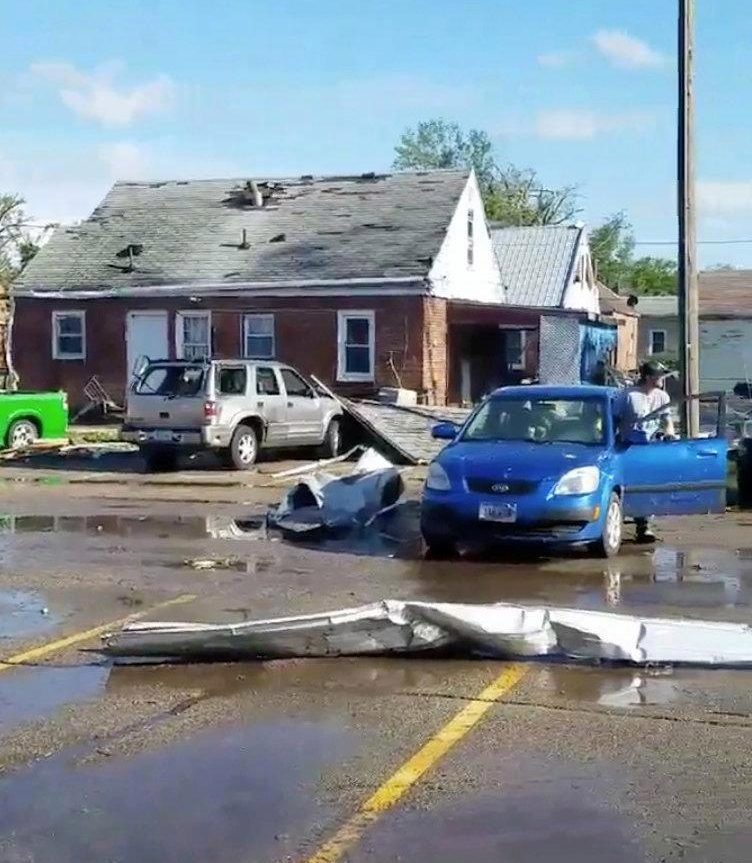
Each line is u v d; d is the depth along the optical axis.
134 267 32.75
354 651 7.79
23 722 6.49
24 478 19.70
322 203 34.31
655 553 12.30
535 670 7.53
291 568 11.31
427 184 34.31
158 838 4.96
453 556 12.05
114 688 7.14
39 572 11.08
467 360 32.72
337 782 5.57
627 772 5.70
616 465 12.16
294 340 30.64
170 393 20.58
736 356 54.53
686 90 17.53
